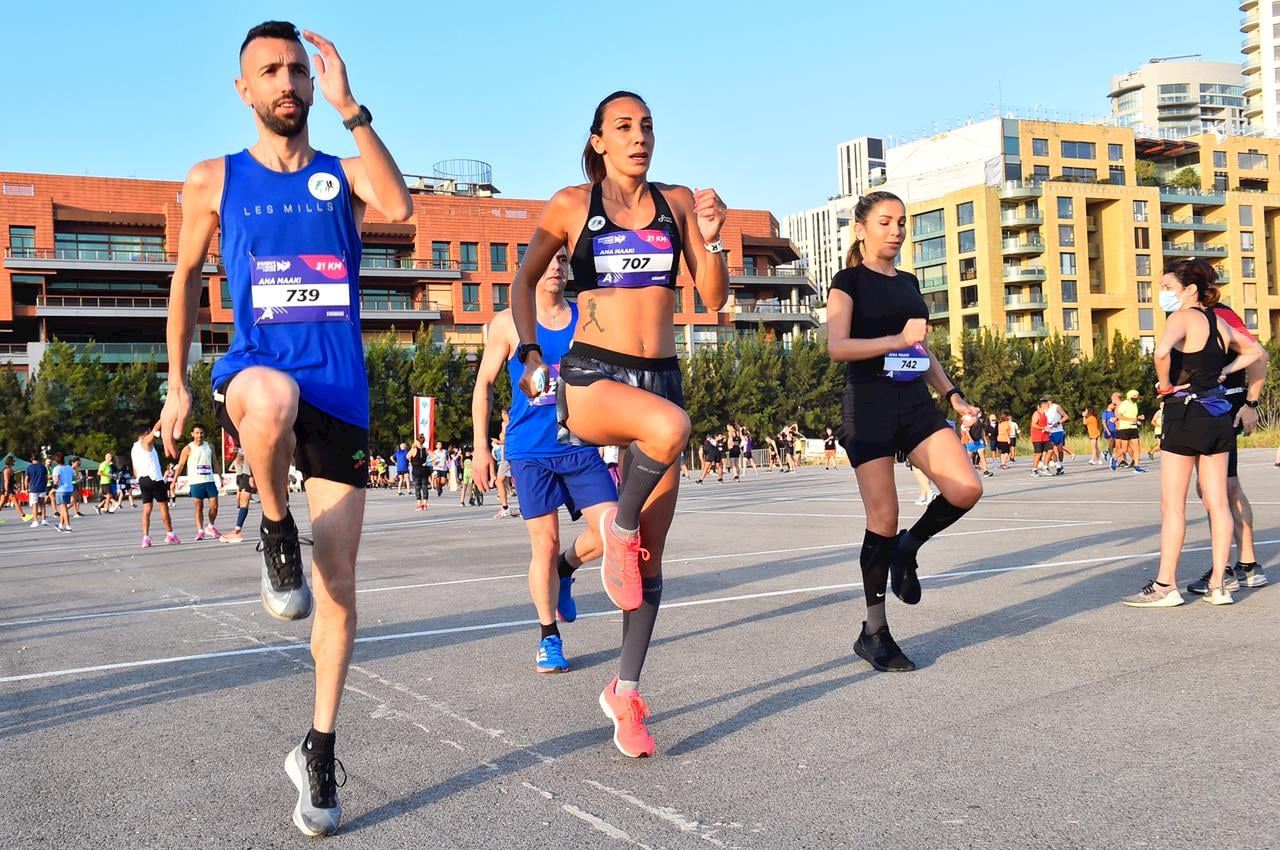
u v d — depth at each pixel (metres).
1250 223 92.81
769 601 6.58
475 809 2.97
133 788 3.26
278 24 3.18
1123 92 170.00
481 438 5.68
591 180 3.81
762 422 64.50
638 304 3.66
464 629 5.97
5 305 62.53
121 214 65.50
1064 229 85.00
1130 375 76.06
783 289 84.56
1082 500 14.73
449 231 72.31
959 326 87.12
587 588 7.77
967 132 89.12
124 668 5.17
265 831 2.86
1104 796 2.87
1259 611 5.61
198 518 16.20
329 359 3.13
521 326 3.77
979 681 4.24
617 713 3.44
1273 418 38.16
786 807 2.88
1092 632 5.16
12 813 3.04
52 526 24.81
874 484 4.61
